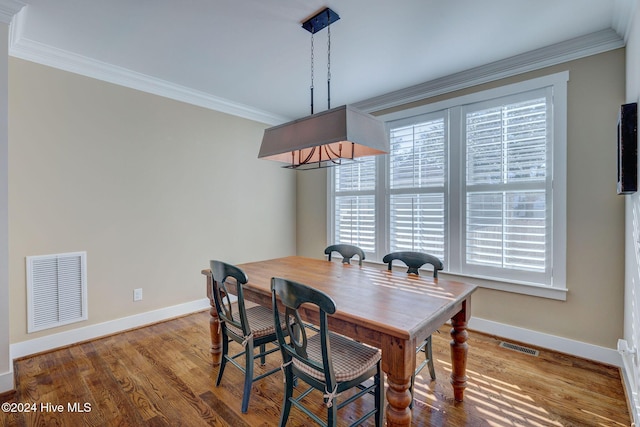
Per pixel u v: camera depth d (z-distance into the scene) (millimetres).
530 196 2664
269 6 1999
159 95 3217
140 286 3104
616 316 2305
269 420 1768
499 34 2318
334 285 1974
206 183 3623
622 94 2256
